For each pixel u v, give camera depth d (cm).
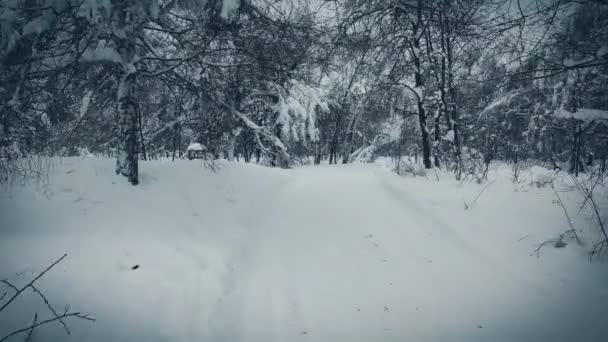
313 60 805
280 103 1636
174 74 620
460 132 1452
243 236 516
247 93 1260
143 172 626
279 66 704
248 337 277
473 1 663
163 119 1084
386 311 309
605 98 825
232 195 683
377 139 2139
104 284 314
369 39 870
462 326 280
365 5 862
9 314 260
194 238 459
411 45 1000
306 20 701
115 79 648
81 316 253
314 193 786
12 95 464
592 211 454
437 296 330
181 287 335
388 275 379
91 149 840
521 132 1420
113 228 420
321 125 2028
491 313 296
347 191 776
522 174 722
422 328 280
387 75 1071
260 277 386
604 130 591
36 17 452
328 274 388
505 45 488
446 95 1054
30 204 427
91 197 479
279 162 1530
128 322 276
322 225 561
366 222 561
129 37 525
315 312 312
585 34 403
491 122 1395
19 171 481
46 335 250
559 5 388
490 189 638
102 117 724
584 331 261
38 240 365
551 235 424
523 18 418
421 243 463
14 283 292
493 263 391
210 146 841
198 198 605
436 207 603
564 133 1185
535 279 348
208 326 290
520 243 426
